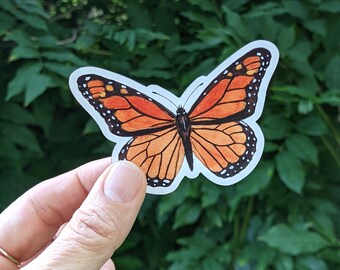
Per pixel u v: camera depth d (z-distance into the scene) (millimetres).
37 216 167
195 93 124
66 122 262
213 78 124
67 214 170
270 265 237
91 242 124
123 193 123
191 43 239
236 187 229
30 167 262
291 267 220
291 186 214
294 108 227
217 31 218
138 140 124
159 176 126
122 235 126
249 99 124
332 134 241
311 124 225
